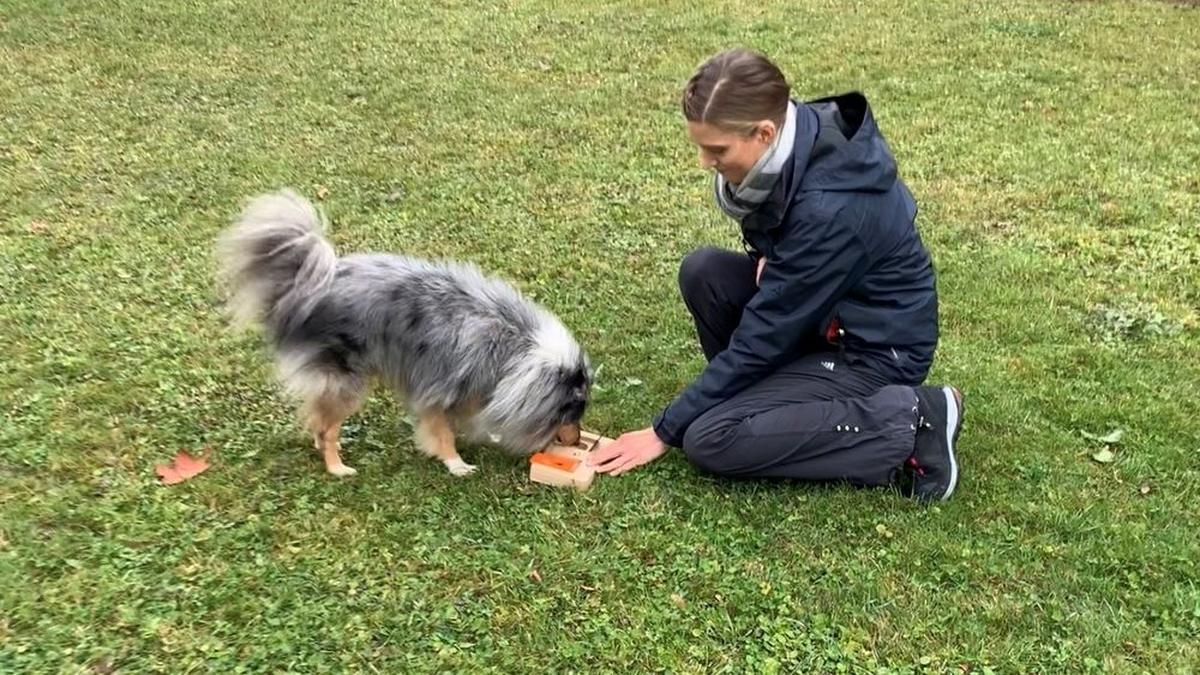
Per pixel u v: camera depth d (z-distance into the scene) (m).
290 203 3.26
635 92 7.64
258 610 2.85
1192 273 5.09
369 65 8.09
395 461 3.61
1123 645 2.81
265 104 7.21
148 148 6.38
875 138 3.12
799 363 3.50
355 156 6.38
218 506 3.29
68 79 7.51
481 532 3.24
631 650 2.77
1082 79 7.98
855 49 8.66
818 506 3.35
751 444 3.32
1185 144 6.71
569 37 8.95
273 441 3.66
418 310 3.31
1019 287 4.93
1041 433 3.79
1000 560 3.12
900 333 3.37
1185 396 4.05
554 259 5.18
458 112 7.17
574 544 3.18
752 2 10.12
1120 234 5.49
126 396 3.85
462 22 9.31
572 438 3.58
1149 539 3.21
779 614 2.91
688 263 3.83
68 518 3.16
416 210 5.68
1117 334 4.54
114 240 5.16
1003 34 9.12
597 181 6.12
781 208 3.11
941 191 6.02
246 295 3.29
